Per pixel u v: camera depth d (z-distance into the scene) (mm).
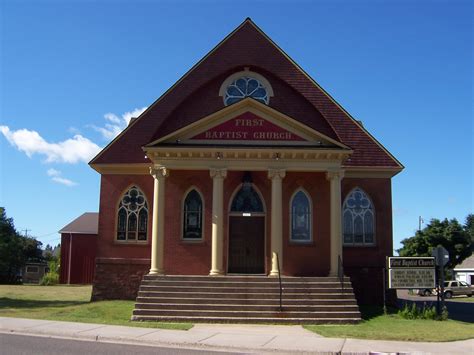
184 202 25547
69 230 47938
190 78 27125
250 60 27344
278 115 24312
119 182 26781
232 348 13789
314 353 13211
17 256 52250
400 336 15977
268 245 24922
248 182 25188
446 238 63500
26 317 18703
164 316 19438
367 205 26656
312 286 21125
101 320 18484
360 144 26844
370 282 26000
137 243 26234
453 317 23516
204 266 24906
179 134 24250
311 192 25438
